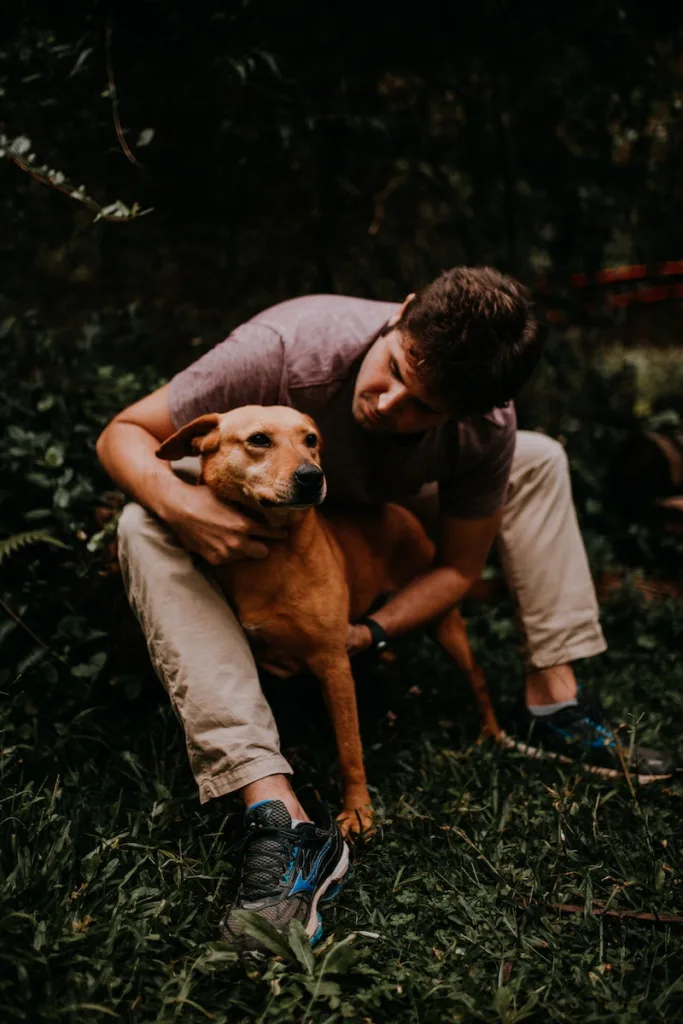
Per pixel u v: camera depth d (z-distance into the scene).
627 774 2.48
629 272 4.39
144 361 3.69
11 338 3.41
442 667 3.19
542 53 3.81
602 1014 1.73
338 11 3.56
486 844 2.24
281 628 2.30
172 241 3.87
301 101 3.57
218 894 2.01
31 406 3.06
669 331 5.53
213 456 2.19
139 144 3.22
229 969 1.80
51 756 2.46
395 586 2.74
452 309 2.03
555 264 4.28
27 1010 1.61
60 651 2.70
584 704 2.78
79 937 1.75
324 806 2.18
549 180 4.10
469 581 2.64
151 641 2.21
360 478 2.50
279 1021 1.67
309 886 1.95
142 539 2.25
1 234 3.61
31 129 3.39
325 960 1.76
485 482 2.51
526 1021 1.74
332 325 2.36
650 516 4.28
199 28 3.30
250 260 3.97
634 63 3.87
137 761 2.48
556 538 2.83
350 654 2.48
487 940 1.93
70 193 2.86
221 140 3.63
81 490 2.81
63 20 3.26
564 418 4.39
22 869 1.90
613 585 3.89
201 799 2.11
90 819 2.22
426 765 2.62
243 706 2.11
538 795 2.49
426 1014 1.72
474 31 3.78
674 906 2.04
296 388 2.34
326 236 3.97
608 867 2.18
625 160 4.11
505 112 3.94
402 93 3.86
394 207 4.04
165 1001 1.68
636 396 4.81
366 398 2.23
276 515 2.15
